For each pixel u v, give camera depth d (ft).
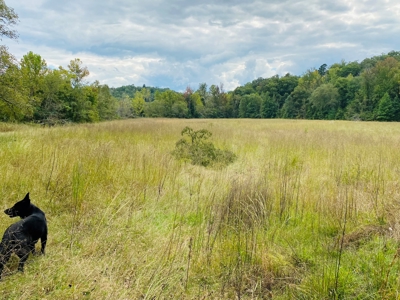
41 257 9.73
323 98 229.04
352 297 8.41
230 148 36.42
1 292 7.87
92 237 11.16
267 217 14.03
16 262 9.36
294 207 15.38
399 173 21.42
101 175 18.02
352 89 228.43
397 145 33.50
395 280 8.59
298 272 9.87
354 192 16.12
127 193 16.37
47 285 8.27
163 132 51.62
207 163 27.63
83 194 15.10
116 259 9.93
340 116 217.77
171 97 252.21
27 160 19.31
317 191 17.33
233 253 10.78
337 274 8.60
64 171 17.51
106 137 42.80
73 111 110.52
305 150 33.35
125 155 22.97
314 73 299.99
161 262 9.84
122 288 8.34
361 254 10.52
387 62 206.90
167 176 19.99
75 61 114.42
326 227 13.23
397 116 181.06
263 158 29.81
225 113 289.94
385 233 11.91
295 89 261.03
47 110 93.40
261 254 10.39
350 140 40.91
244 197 14.96
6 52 42.75
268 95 297.94
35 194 14.88
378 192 16.80
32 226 9.16
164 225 13.37
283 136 45.09
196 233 12.26
